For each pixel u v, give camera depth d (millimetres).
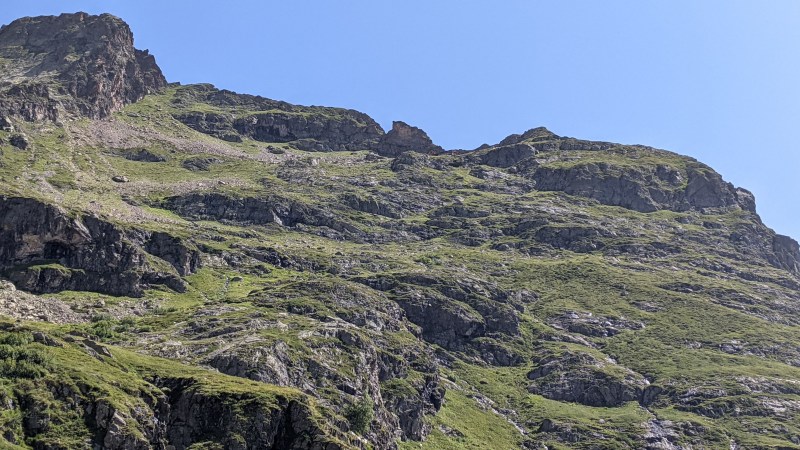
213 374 165750
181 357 179500
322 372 191250
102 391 145000
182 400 152875
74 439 137250
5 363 143625
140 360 165375
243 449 147250
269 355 182750
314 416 155625
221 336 196250
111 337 194875
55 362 147375
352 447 152250
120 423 141125
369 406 181875
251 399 153250
